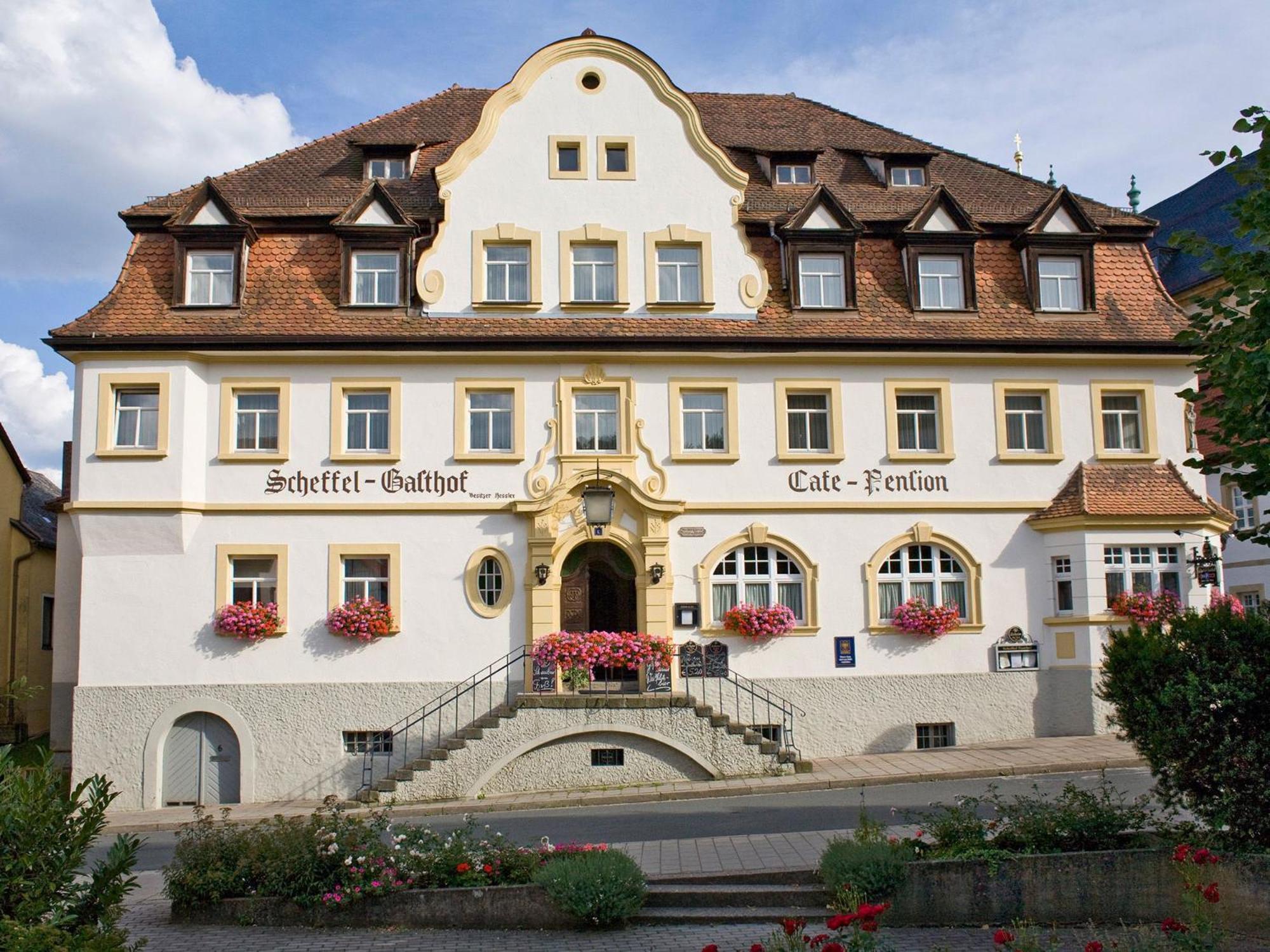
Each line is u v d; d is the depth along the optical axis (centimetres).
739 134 2780
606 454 2283
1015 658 2308
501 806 1875
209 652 2183
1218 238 3209
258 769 2156
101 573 2186
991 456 2366
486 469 2267
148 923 1161
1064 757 2000
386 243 2338
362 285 2339
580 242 2359
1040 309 2430
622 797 1880
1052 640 2312
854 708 2259
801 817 1592
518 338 2259
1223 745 1045
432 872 1162
